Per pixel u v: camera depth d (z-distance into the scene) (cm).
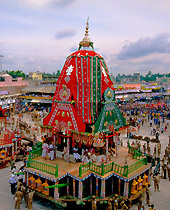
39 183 1938
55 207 1895
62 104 2153
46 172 1916
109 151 2281
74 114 2059
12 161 2653
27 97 7725
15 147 3067
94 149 2162
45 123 2289
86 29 2369
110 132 2158
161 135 4609
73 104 2116
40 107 7494
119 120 2266
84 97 2117
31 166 2052
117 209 1759
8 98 6894
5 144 2812
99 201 1817
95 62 2173
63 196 1888
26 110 7025
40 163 1978
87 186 1919
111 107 2158
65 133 2083
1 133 3262
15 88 8075
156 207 1916
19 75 14362
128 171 1923
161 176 2527
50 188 1923
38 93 8038
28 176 2056
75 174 1873
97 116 2169
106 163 2084
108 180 1964
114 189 1992
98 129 2011
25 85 8544
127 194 1888
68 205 1891
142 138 4162
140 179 2012
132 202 2003
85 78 2120
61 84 2177
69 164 2089
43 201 1998
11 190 2116
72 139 2089
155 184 2198
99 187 1900
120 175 1897
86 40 2325
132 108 7500
